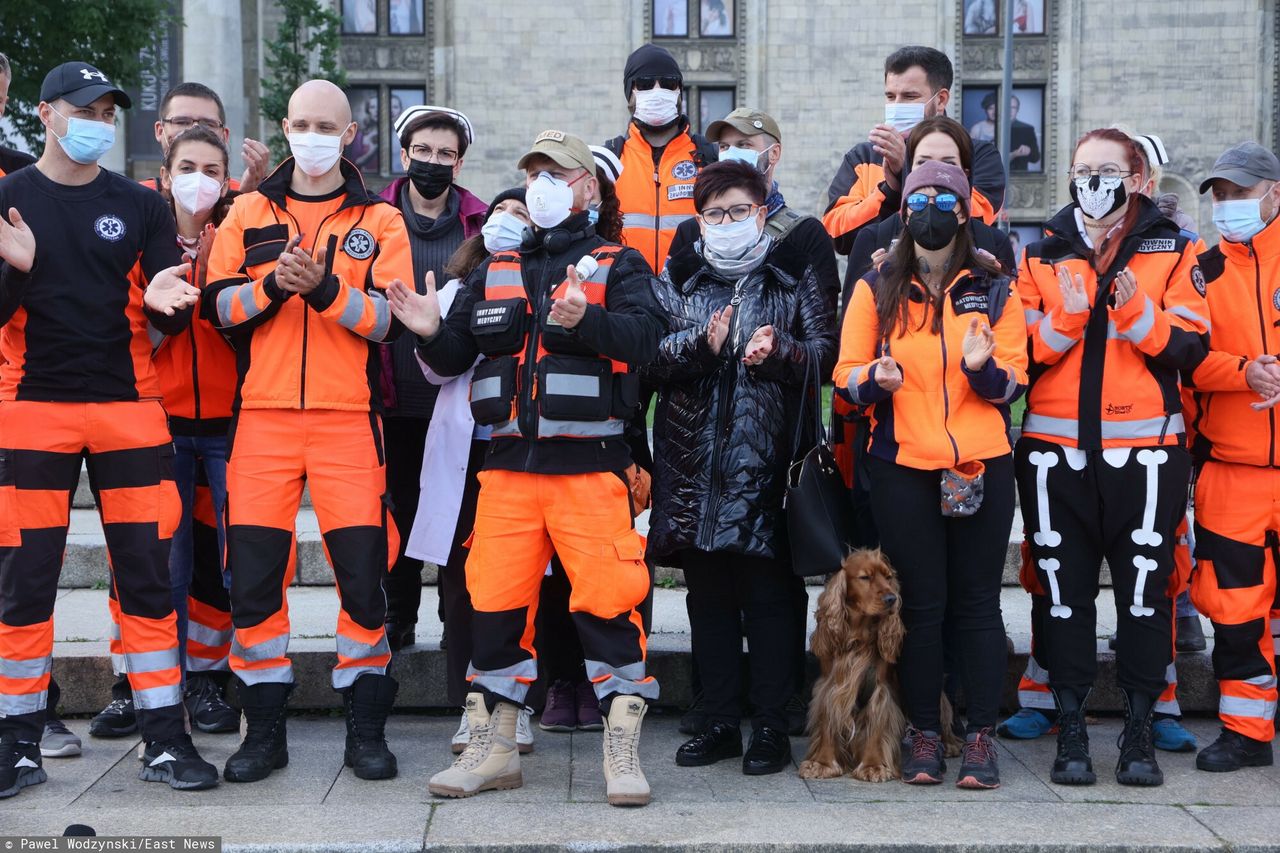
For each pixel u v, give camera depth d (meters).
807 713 5.01
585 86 27.14
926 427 4.33
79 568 6.43
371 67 27.02
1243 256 4.67
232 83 25.80
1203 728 5.11
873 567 4.35
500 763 4.26
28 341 4.21
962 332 4.37
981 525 4.36
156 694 4.32
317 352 4.34
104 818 3.92
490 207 4.70
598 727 5.06
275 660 4.39
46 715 4.37
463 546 4.66
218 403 4.89
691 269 4.74
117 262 4.28
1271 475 4.56
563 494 4.21
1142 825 3.92
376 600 4.42
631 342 4.11
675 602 6.27
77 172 4.28
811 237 4.90
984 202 5.04
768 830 3.85
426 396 5.16
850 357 4.47
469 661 4.67
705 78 27.14
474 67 27.06
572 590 4.33
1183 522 5.08
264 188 4.47
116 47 20.56
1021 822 3.93
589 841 3.74
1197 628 5.37
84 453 4.34
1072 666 4.50
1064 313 4.39
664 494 4.57
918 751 4.39
